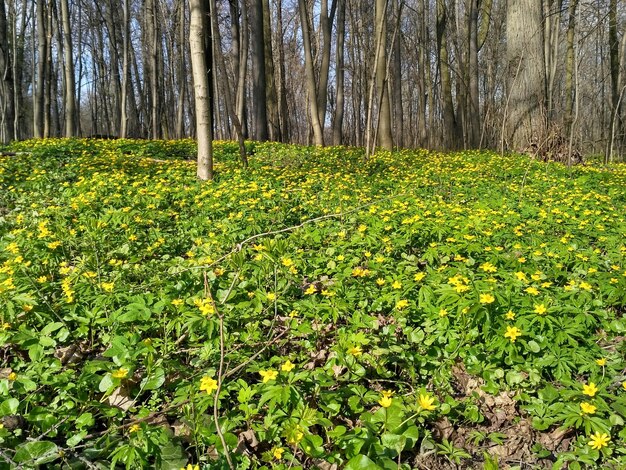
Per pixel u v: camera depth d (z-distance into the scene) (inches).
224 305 149.5
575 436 113.9
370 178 407.2
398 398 108.3
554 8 765.3
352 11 1231.5
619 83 764.0
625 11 782.5
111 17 1254.3
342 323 161.2
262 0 852.0
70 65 772.0
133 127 1334.9
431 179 410.0
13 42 1079.6
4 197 330.6
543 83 574.2
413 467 105.6
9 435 99.0
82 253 202.8
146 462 93.4
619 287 159.9
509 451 110.9
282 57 1057.5
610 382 119.3
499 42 1183.6
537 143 564.7
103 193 312.8
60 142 608.4
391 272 181.6
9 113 812.6
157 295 159.3
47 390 116.7
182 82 1099.9
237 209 284.2
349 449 96.9
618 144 856.3
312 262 200.8
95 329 147.2
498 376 125.3
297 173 424.8
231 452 99.7
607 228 252.2
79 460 96.5
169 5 1370.6
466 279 148.6
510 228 237.5
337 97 950.4
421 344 139.3
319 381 115.5
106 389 111.0
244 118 906.7
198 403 106.3
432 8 1398.9
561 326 133.1
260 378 129.4
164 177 399.9
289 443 101.6
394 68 981.2
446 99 887.7
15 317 134.6
